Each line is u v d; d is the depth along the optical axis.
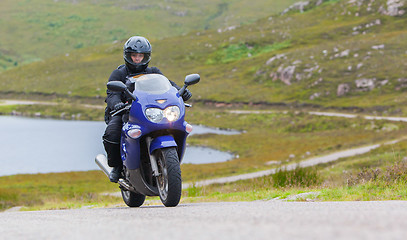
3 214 12.89
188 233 5.75
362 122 155.88
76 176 96.69
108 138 14.05
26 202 54.53
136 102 13.04
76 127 196.88
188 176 89.25
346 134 148.75
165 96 13.08
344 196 16.73
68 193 74.00
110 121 14.32
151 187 13.66
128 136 13.04
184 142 13.45
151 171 13.81
